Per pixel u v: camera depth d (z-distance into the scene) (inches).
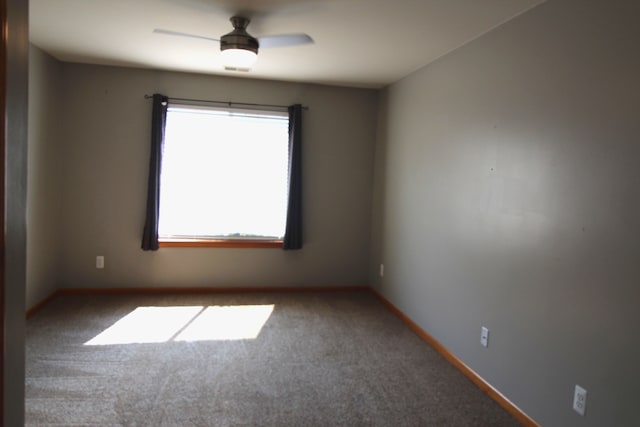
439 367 120.7
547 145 88.4
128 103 168.9
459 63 122.9
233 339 135.1
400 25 107.3
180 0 98.0
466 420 95.0
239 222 183.3
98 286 172.9
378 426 91.5
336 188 189.0
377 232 186.2
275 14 103.1
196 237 180.5
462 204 120.0
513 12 96.4
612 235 73.0
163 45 135.0
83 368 111.8
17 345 34.7
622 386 71.0
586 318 78.2
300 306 170.1
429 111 140.7
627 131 70.5
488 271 107.8
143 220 173.8
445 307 128.5
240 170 181.5
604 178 74.7
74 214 168.9
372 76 162.2
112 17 110.5
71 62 163.2
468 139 117.7
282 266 187.8
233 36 105.2
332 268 191.6
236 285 184.5
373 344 135.3
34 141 145.9
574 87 81.5
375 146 190.2
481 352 110.3
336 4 96.3
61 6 104.0
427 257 140.3
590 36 78.0
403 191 159.9
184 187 177.6
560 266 84.5
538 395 90.1
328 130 185.9
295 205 182.2
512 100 99.6
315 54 135.6
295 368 117.0
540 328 89.8
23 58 34.5
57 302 161.3
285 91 181.0
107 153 169.0
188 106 173.2
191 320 149.8
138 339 131.8
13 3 32.5
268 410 95.9
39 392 99.2
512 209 99.0
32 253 147.3
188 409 95.0
